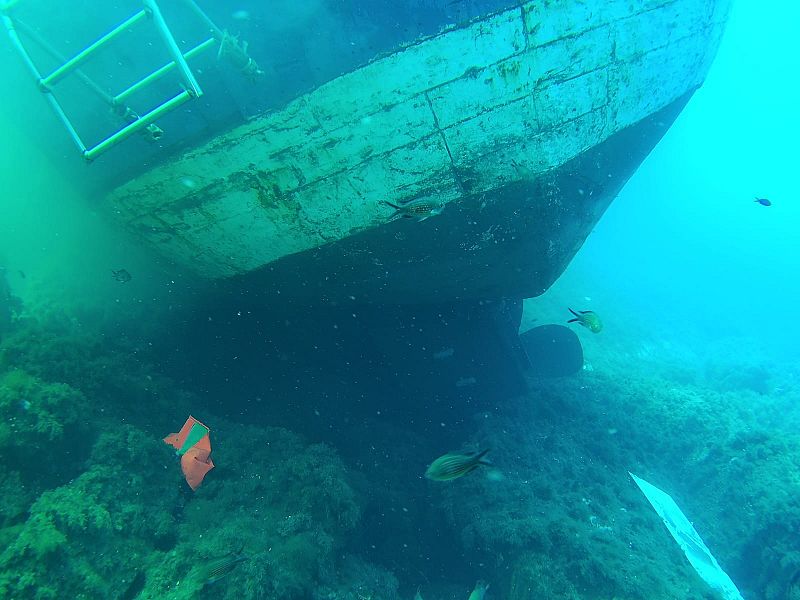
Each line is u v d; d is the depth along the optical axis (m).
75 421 4.52
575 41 4.48
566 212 5.66
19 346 5.09
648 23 4.77
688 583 4.83
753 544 5.87
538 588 4.64
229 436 5.75
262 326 7.36
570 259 6.93
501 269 6.11
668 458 7.69
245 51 3.96
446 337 7.33
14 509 3.85
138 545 4.06
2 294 6.00
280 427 6.38
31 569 3.38
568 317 14.91
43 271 9.43
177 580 3.85
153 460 4.88
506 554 5.19
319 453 5.61
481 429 7.15
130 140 4.77
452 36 4.21
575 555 4.91
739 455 7.01
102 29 4.30
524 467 6.50
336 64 4.27
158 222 5.44
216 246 5.55
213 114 4.48
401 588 5.41
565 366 9.15
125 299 8.12
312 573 4.41
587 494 6.07
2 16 3.28
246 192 4.95
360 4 4.09
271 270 5.81
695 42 5.33
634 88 5.14
